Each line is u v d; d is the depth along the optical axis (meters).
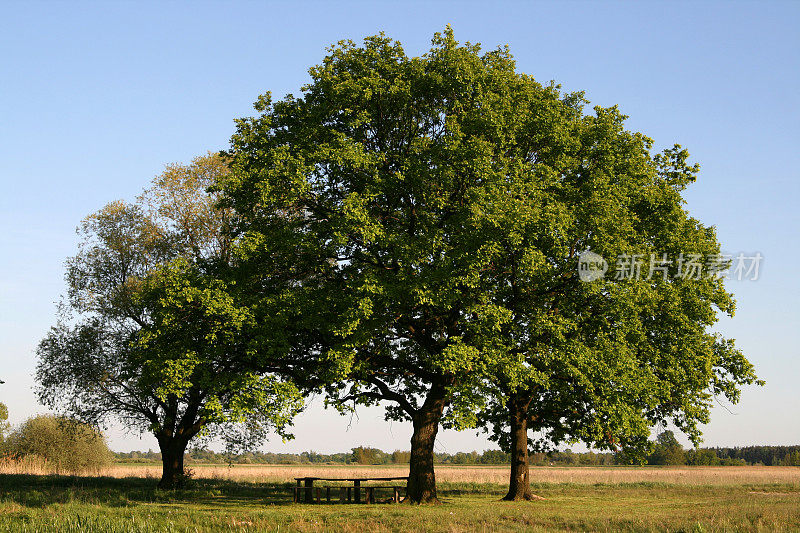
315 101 27.95
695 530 16.92
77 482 38.91
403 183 25.58
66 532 17.64
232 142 27.97
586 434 30.47
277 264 27.66
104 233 38.97
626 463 31.36
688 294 27.25
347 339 24.52
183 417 37.56
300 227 27.52
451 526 18.05
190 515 21.17
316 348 27.98
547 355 25.30
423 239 24.34
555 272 25.36
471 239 23.39
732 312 29.64
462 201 25.75
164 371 24.00
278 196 25.33
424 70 26.81
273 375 25.83
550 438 34.91
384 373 28.81
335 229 24.50
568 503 29.19
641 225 28.27
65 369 37.34
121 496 29.31
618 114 29.19
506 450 36.12
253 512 22.25
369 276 23.61
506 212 23.27
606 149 27.17
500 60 28.19
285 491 36.19
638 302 25.36
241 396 24.25
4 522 19.14
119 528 18.02
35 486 35.53
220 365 26.36
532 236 23.44
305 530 18.05
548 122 26.11
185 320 25.12
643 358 27.36
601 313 26.23
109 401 38.34
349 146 25.00
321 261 26.91
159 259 38.41
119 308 37.28
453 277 23.42
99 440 61.81
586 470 108.88
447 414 23.39
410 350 29.27
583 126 28.02
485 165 24.16
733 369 31.09
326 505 26.78
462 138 25.38
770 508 22.81
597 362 24.48
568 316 26.05
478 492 38.31
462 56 26.20
